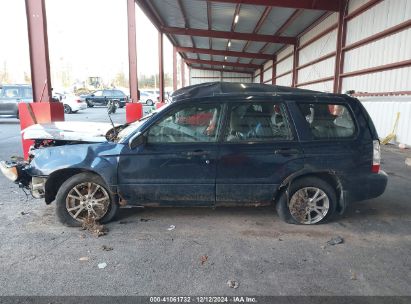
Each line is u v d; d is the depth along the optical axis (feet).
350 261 10.36
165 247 11.18
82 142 13.33
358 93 39.24
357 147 12.69
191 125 12.54
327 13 48.70
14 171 12.64
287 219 13.17
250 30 62.49
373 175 12.86
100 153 12.39
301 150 12.46
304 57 61.72
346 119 12.89
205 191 12.62
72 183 12.53
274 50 82.43
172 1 47.44
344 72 43.57
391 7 32.48
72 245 11.25
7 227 12.66
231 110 12.58
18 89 54.03
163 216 13.96
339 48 43.50
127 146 12.40
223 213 14.35
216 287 8.89
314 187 12.92
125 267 9.86
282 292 8.70
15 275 9.36
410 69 30.07
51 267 9.81
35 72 22.31
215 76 134.72
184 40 78.02
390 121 33.68
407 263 10.27
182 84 115.34
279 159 12.44
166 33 63.10
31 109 21.45
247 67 114.01
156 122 12.45
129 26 40.57
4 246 11.10
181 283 9.06
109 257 10.46
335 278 9.39
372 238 12.04
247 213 14.38
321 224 13.24
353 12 39.93
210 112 12.58
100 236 11.98
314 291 8.76
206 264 10.09
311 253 10.85
